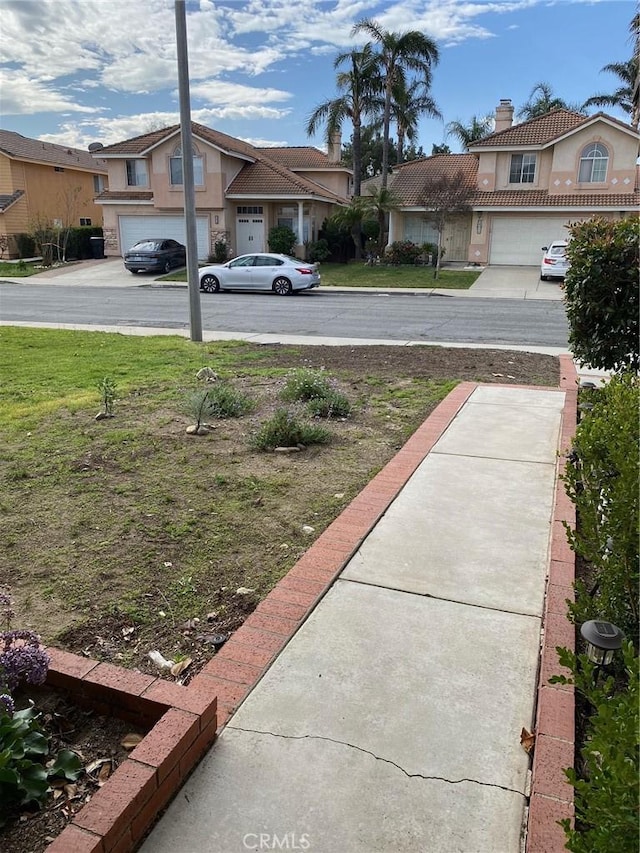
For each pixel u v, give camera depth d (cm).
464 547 384
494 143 2875
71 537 402
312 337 1312
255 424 640
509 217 2914
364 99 3186
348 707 256
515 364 963
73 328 1445
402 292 2303
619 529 277
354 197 3141
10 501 454
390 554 375
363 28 3014
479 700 260
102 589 345
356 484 489
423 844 201
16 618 318
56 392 782
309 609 321
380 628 306
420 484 477
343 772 227
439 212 2784
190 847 200
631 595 276
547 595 329
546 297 2153
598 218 666
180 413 680
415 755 234
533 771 222
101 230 3500
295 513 438
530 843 197
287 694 264
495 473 498
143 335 1323
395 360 997
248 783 222
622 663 268
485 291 2312
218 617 322
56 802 211
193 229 1165
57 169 3741
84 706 250
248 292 2305
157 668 285
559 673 270
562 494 455
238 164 3136
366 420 655
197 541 398
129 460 536
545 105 4272
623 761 145
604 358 651
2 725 213
